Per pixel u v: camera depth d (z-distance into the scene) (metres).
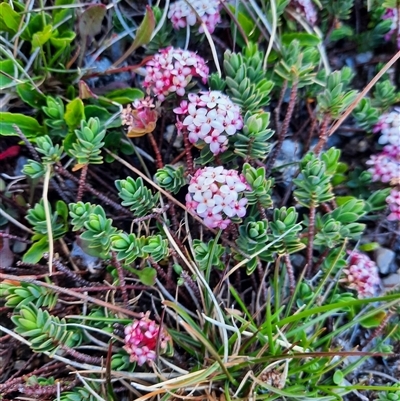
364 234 0.19
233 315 0.16
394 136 0.18
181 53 0.17
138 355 0.15
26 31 0.18
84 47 0.19
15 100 0.19
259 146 0.17
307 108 0.21
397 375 0.18
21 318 0.15
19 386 0.15
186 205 0.17
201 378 0.15
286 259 0.17
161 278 0.18
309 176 0.16
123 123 0.17
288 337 0.17
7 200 0.18
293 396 0.15
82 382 0.16
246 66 0.18
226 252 0.18
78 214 0.16
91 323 0.17
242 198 0.16
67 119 0.17
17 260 0.18
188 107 0.16
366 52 0.21
